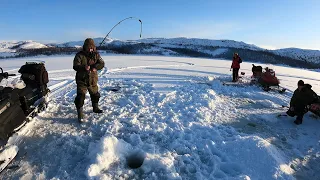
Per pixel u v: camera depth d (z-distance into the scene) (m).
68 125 5.95
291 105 7.19
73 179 4.19
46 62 22.58
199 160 4.86
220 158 4.96
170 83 11.12
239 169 4.69
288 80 15.94
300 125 6.98
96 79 6.29
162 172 4.40
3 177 4.20
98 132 5.70
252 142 5.16
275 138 6.12
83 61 5.98
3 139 4.54
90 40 6.07
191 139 5.58
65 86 10.20
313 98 6.96
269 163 4.70
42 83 6.46
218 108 7.86
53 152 4.90
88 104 7.25
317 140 6.20
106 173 4.31
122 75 13.34
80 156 4.82
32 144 5.11
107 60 25.53
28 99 5.80
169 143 5.37
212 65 23.48
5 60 27.19
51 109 6.79
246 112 7.68
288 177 4.45
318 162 5.27
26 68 6.39
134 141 5.32
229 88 10.82
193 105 7.80
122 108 7.05
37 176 4.22
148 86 10.15
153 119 6.48
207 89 9.79
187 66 20.75
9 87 5.18
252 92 10.29
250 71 19.94
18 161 4.61
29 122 5.69
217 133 5.94
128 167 4.55
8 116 4.66
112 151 4.71
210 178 4.36
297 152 5.55
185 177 4.38
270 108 8.26
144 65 20.02
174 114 6.90
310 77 18.83
